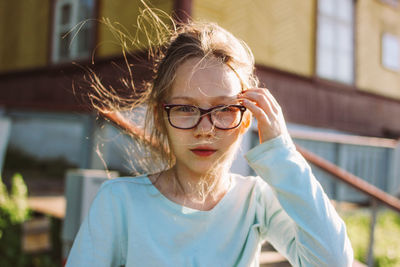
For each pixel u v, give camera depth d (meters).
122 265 1.07
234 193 1.14
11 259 3.86
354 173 6.95
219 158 1.04
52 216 4.34
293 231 1.09
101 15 6.15
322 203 1.00
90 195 2.85
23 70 8.26
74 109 5.43
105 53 5.97
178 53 1.07
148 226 1.05
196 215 1.07
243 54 1.13
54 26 7.49
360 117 8.33
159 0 5.03
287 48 6.55
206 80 1.02
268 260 3.08
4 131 6.55
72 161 11.57
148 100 1.26
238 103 1.06
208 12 5.21
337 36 7.65
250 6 5.86
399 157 7.84
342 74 7.86
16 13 8.54
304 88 6.93
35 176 9.40
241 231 1.12
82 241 1.03
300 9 6.77
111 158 8.48
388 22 8.94
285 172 1.00
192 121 1.02
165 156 1.18
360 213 6.04
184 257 1.03
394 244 4.58
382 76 8.91
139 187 1.11
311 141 6.24
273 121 1.05
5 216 4.06
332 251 0.96
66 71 6.92
